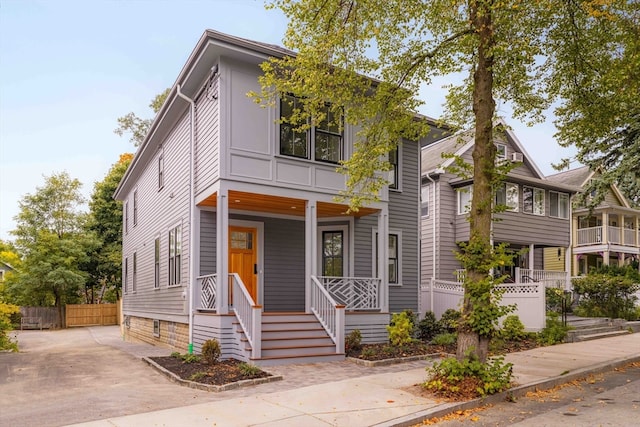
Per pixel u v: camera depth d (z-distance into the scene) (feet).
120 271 114.42
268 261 46.65
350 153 43.98
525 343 43.52
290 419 20.51
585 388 27.63
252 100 39.17
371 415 21.09
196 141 43.65
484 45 27.12
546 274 75.31
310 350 35.70
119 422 19.93
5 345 51.42
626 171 50.62
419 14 30.99
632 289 61.36
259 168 38.81
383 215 45.19
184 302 44.21
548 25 32.86
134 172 69.51
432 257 70.95
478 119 27.25
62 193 117.91
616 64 32.65
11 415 21.52
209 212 43.52
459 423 20.83
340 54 31.09
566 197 79.97
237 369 30.73
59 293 103.14
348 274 48.55
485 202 26.32
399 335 41.29
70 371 34.53
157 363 34.91
